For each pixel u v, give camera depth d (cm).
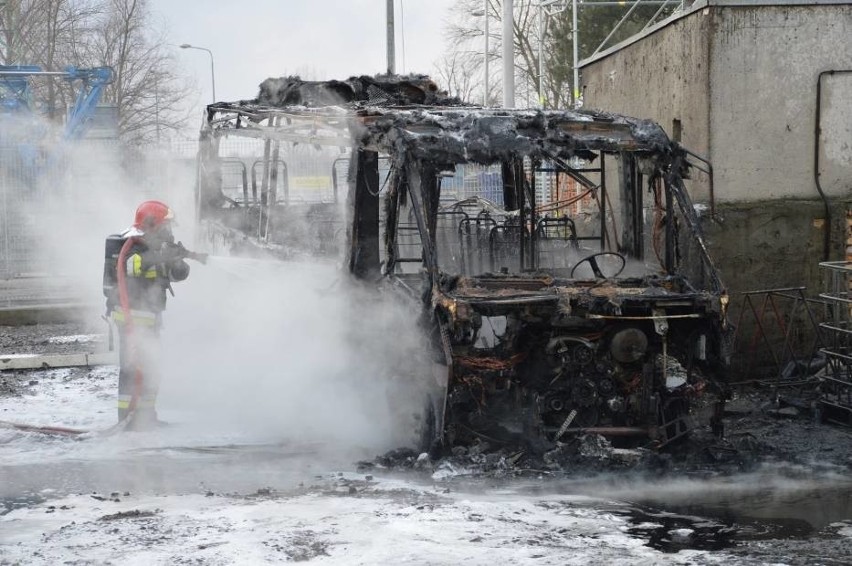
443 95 1195
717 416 841
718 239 1127
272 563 565
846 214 1143
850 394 955
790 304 1137
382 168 951
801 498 735
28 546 603
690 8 1155
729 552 603
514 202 1020
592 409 827
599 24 3400
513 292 813
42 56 4116
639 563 571
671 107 1218
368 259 946
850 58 1149
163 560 570
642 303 804
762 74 1141
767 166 1146
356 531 624
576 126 899
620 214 995
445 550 588
